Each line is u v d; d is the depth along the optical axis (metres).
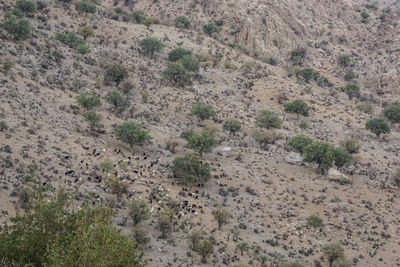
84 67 107.69
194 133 84.06
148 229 51.09
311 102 131.50
